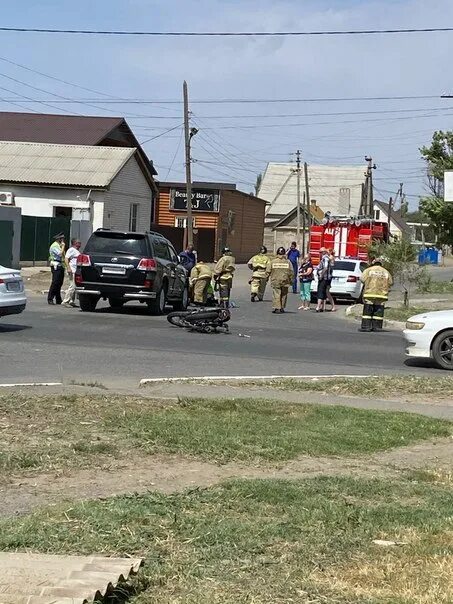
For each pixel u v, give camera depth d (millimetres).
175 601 4562
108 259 22422
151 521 5871
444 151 40969
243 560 5238
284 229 79938
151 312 22969
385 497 6988
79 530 5613
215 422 9398
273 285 25797
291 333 20359
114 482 7078
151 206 47719
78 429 8656
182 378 12578
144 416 9398
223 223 57906
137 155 44938
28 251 37938
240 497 6621
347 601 4633
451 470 8125
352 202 95375
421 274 28078
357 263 32344
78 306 24109
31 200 41688
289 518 6168
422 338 15484
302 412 10320
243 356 15867
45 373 12766
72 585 4426
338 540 5719
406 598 4668
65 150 43938
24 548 5262
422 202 40594
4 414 9086
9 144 44344
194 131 45469
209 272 22562
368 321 21844
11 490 6746
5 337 16656
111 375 12906
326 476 7527
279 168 100375
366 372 14648
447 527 6109
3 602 4184
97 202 41594
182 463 7789
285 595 4691
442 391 12484
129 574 4711
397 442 9172
